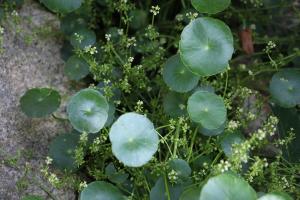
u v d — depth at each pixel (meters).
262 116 1.26
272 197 0.92
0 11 1.25
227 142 1.10
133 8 1.31
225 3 1.14
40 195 1.12
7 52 1.23
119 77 1.22
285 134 1.21
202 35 1.09
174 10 1.42
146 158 1.01
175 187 1.05
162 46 1.32
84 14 1.30
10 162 1.10
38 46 1.26
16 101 1.19
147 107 1.24
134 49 1.30
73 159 1.12
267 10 1.44
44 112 1.14
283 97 1.18
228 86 1.24
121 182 1.09
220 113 1.07
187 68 1.12
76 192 1.14
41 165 1.14
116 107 1.18
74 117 1.07
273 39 1.36
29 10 1.30
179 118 1.11
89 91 1.08
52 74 1.25
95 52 1.23
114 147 1.01
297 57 1.30
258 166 1.03
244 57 1.37
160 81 1.22
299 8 1.46
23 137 1.17
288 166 1.18
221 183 0.94
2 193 1.10
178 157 1.11
